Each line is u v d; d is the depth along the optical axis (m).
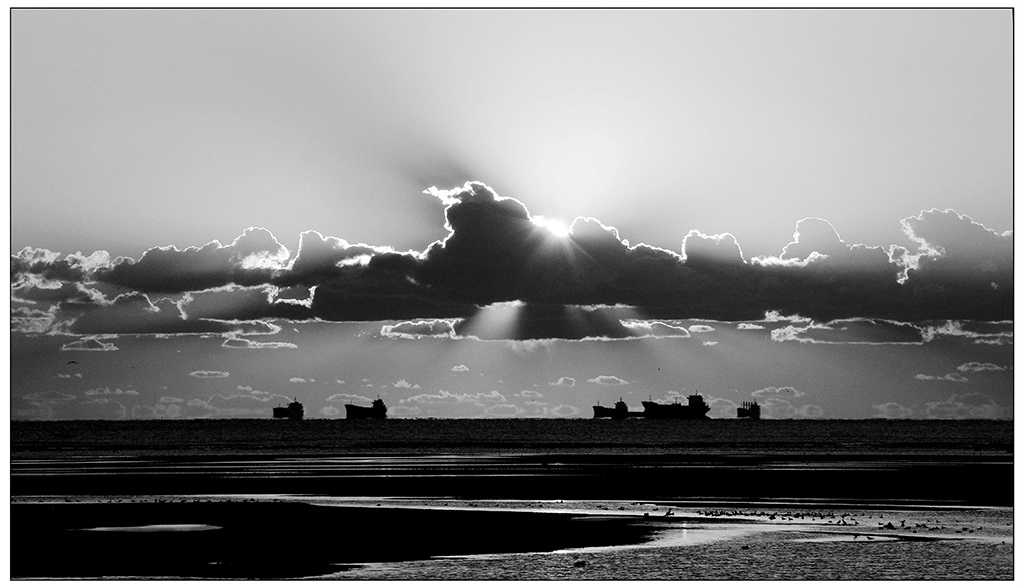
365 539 44.62
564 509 55.09
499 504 57.91
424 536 45.38
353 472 88.06
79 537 45.53
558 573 37.56
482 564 39.12
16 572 38.06
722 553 41.19
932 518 51.03
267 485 72.31
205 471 90.50
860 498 61.06
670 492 65.44
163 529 47.78
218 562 39.69
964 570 38.25
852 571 37.91
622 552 41.38
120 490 68.44
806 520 50.28
